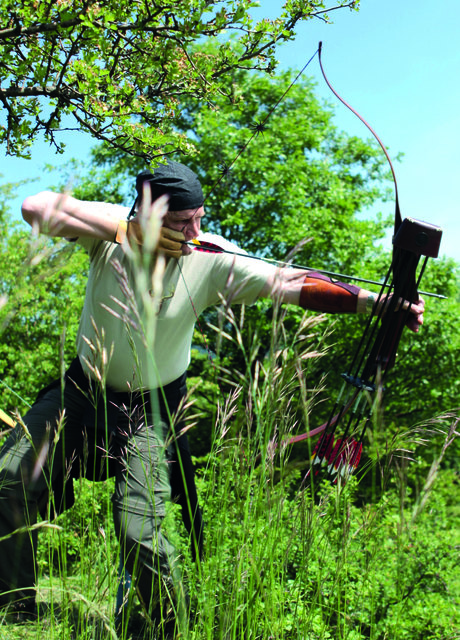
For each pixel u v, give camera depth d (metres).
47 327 11.54
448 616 2.57
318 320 1.14
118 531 1.89
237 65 2.43
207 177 13.14
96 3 2.07
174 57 2.30
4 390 11.51
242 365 6.43
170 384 2.19
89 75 2.10
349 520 1.37
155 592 1.77
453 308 12.95
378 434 1.28
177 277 2.05
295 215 13.15
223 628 1.26
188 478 2.14
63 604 1.35
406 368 13.48
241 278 2.12
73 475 2.14
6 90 2.23
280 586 1.37
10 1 2.04
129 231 1.87
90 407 2.06
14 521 1.91
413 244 1.76
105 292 2.03
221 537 1.29
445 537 3.26
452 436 1.19
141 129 2.08
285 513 1.45
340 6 2.26
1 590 1.88
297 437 1.42
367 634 2.02
